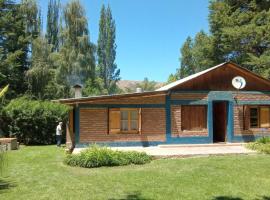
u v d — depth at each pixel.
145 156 16.52
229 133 22.12
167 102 21.42
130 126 21.05
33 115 26.83
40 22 46.78
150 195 10.38
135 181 12.20
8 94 39.78
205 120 22.03
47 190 11.12
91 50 44.44
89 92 43.69
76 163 15.53
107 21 61.12
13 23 44.31
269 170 13.95
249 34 36.47
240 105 22.38
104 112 20.70
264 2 38.91
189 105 21.77
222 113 23.17
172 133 21.38
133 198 10.09
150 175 13.15
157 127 21.27
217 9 40.22
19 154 20.31
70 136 22.28
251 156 17.73
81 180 12.50
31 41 44.06
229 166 14.82
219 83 22.12
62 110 27.52
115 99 20.77
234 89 22.28
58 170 14.56
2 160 10.91
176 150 19.25
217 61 41.62
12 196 10.45
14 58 41.31
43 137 27.02
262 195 10.39
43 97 42.31
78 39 43.53
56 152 21.14
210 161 16.16
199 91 21.81
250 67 39.16
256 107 22.84
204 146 21.14
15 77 42.03
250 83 22.62
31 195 10.55
